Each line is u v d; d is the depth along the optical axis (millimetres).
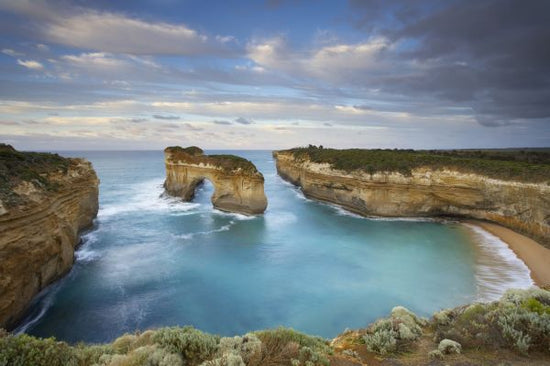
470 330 7555
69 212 21062
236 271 21062
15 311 14094
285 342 7273
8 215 13656
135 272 20500
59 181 20922
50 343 6461
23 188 15594
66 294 17328
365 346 7613
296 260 23156
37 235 15734
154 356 6141
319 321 15289
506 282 19188
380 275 20469
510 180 30281
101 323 14875
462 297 17344
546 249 25281
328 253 24719
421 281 19500
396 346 7375
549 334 6672
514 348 6789
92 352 6930
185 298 17359
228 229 31125
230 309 16328
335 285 19062
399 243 27344
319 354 6738
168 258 23062
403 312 9422
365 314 15867
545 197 26922
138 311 15977
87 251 23859
